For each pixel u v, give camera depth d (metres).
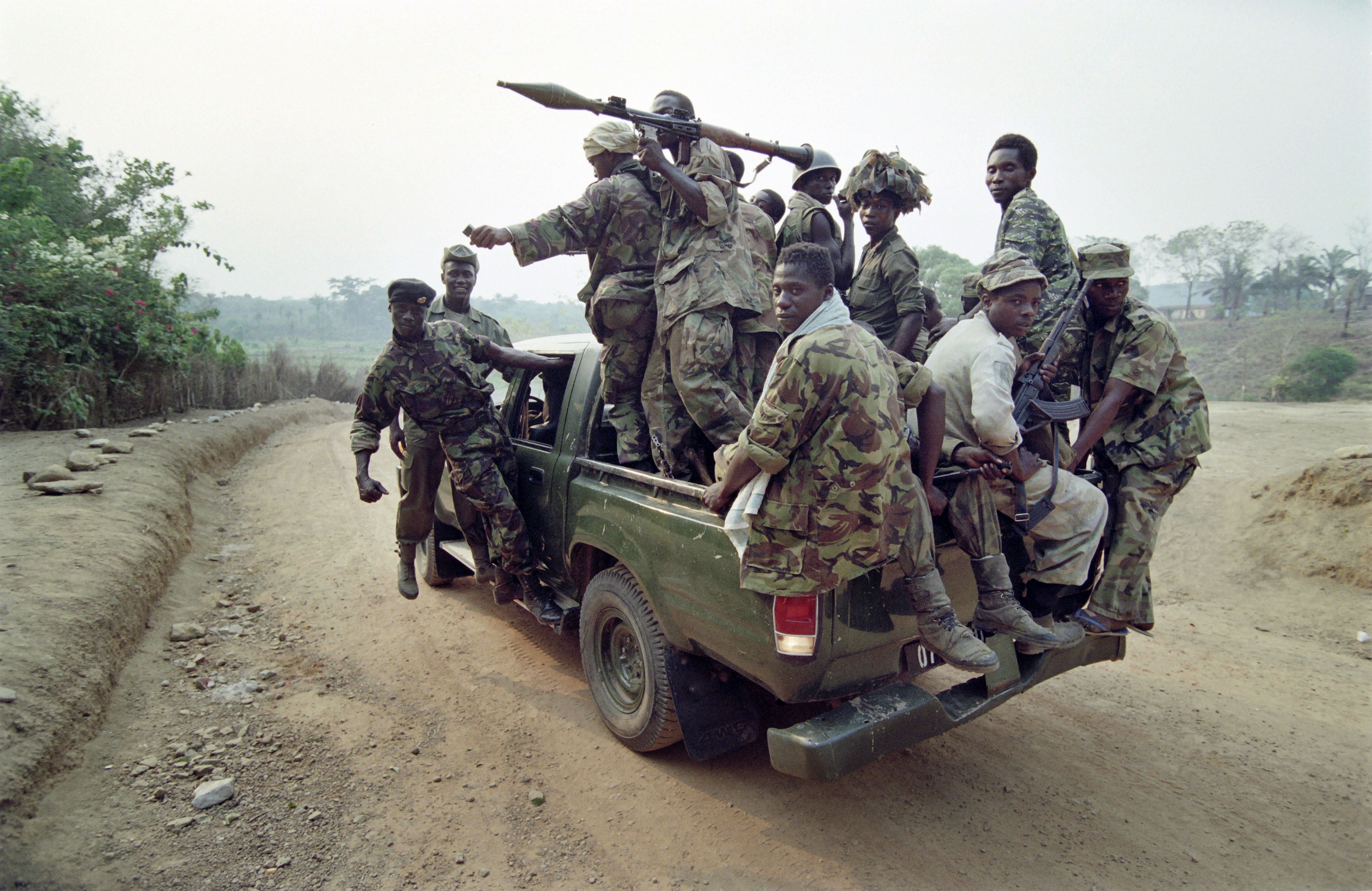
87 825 2.89
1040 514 2.99
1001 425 2.72
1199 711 4.11
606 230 3.72
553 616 4.27
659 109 3.65
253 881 2.72
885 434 2.46
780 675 2.70
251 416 14.62
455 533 5.91
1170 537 6.63
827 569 2.49
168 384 12.67
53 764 3.09
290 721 3.85
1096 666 4.69
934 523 2.91
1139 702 4.22
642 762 3.61
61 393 9.80
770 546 2.56
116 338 11.18
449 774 3.48
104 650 3.97
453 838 3.03
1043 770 3.54
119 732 3.56
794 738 2.58
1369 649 4.83
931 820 3.17
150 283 11.91
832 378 2.38
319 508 8.43
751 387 3.71
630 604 3.54
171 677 4.23
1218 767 3.57
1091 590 3.45
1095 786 3.42
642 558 3.42
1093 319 3.48
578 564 4.21
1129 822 3.15
